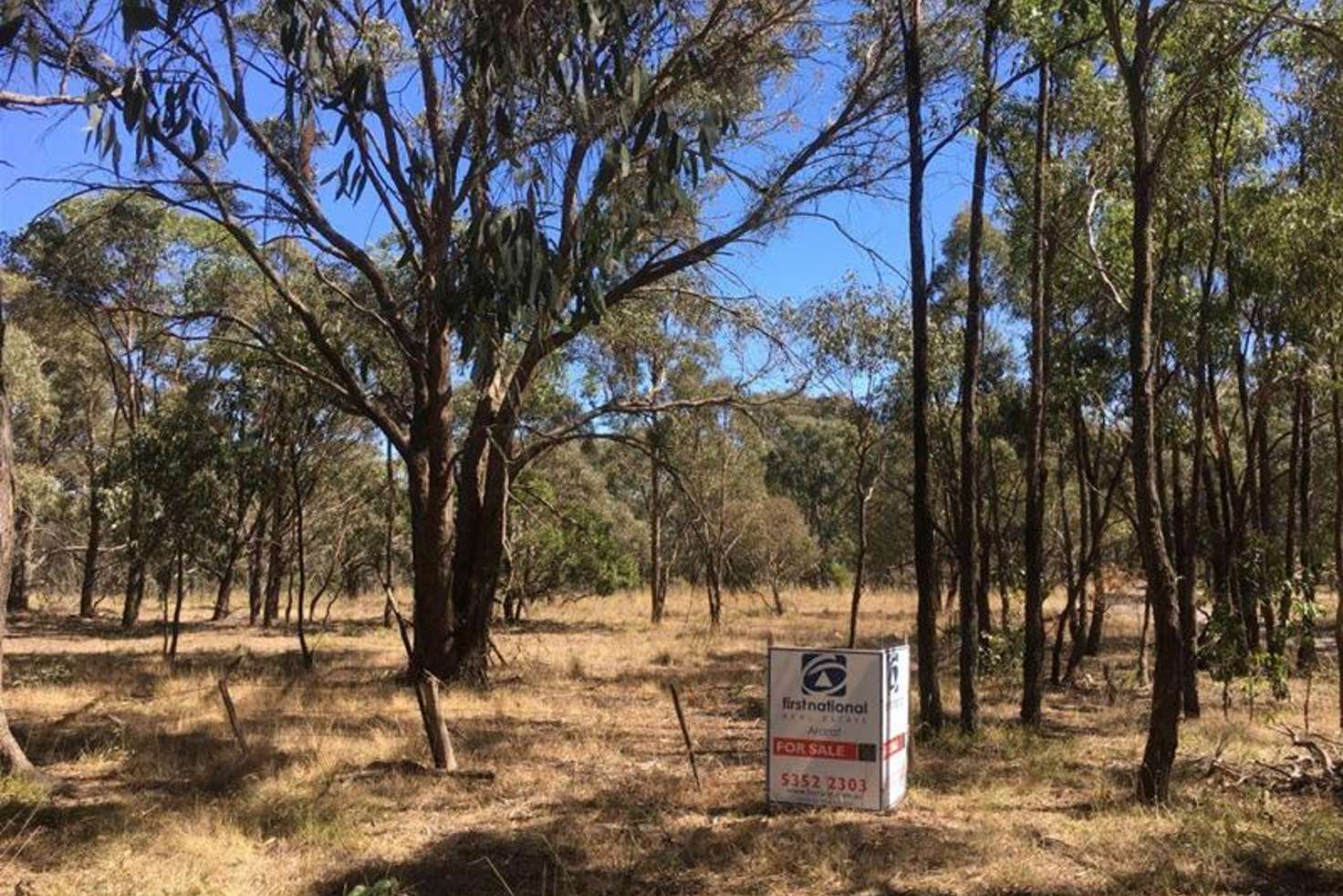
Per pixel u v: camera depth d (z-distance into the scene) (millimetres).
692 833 7180
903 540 31016
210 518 18984
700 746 10820
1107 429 17547
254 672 17469
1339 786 8242
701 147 4570
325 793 8047
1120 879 6156
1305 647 16922
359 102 4762
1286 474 20906
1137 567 22828
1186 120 11008
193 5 4812
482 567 16891
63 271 18734
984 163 10977
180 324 18047
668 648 23250
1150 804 7867
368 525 34625
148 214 19344
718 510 30984
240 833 7121
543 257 4176
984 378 19859
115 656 20453
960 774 9195
